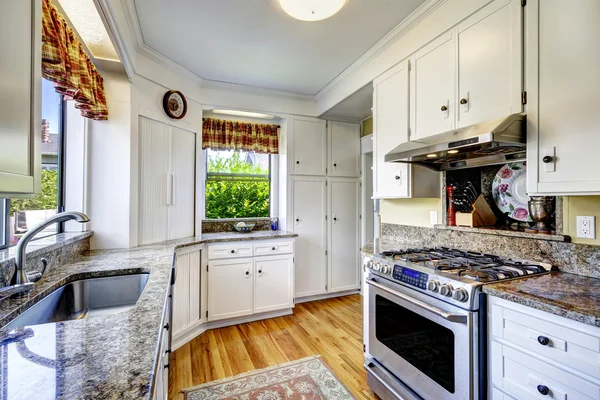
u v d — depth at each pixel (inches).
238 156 142.5
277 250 121.5
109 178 85.6
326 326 112.8
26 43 29.8
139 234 92.0
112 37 67.6
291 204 135.6
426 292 57.3
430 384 56.5
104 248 85.0
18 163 28.0
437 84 72.9
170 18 78.4
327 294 144.5
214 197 137.7
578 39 46.6
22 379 21.9
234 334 106.4
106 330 31.1
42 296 44.3
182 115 107.3
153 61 96.7
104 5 57.1
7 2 26.1
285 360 88.7
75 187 83.0
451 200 81.5
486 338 49.1
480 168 80.4
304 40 89.7
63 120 81.0
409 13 76.8
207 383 77.3
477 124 59.1
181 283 97.2
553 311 39.4
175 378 79.6
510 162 67.9
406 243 93.9
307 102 139.1
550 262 58.0
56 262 61.3
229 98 125.1
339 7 70.3
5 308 36.9
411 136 81.0
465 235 76.4
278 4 72.5
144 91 93.3
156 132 98.6
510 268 56.4
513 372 44.9
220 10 74.9
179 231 109.3
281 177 141.3
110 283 59.6
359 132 150.0
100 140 84.9
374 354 72.2
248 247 116.2
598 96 44.4
